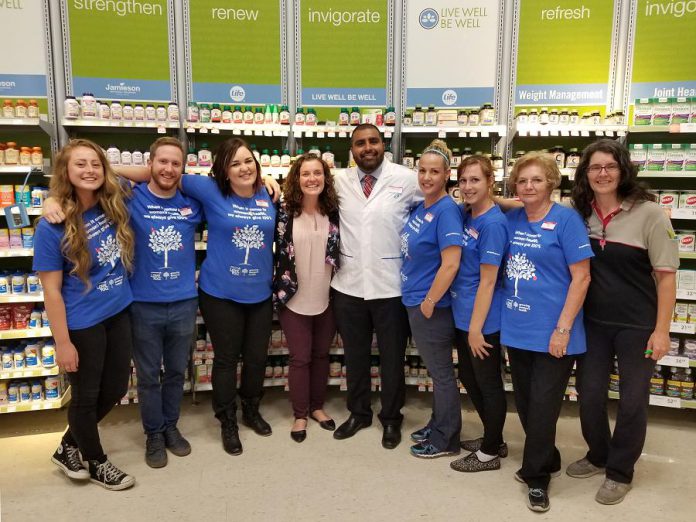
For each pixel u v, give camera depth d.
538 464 2.08
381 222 2.52
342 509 2.09
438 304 2.34
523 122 3.15
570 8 3.31
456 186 3.19
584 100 3.38
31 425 2.96
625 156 2.00
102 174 2.02
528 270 2.03
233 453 2.55
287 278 2.61
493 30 3.37
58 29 3.17
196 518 2.03
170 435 2.57
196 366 3.18
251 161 2.40
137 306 2.31
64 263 2.00
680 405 2.92
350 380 2.76
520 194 2.02
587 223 2.13
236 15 3.34
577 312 1.97
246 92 3.41
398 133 3.45
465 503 2.14
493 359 2.24
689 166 2.83
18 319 2.91
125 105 3.12
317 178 2.50
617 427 2.14
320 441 2.70
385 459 2.51
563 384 2.05
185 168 3.07
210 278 2.50
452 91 3.42
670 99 2.87
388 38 3.40
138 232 2.27
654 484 2.30
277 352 3.24
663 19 3.25
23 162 2.88
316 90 3.44
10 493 2.23
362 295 2.59
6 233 2.86
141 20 3.27
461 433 2.83
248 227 2.44
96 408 2.22
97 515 2.06
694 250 2.90
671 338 3.04
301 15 3.38
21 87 3.17
